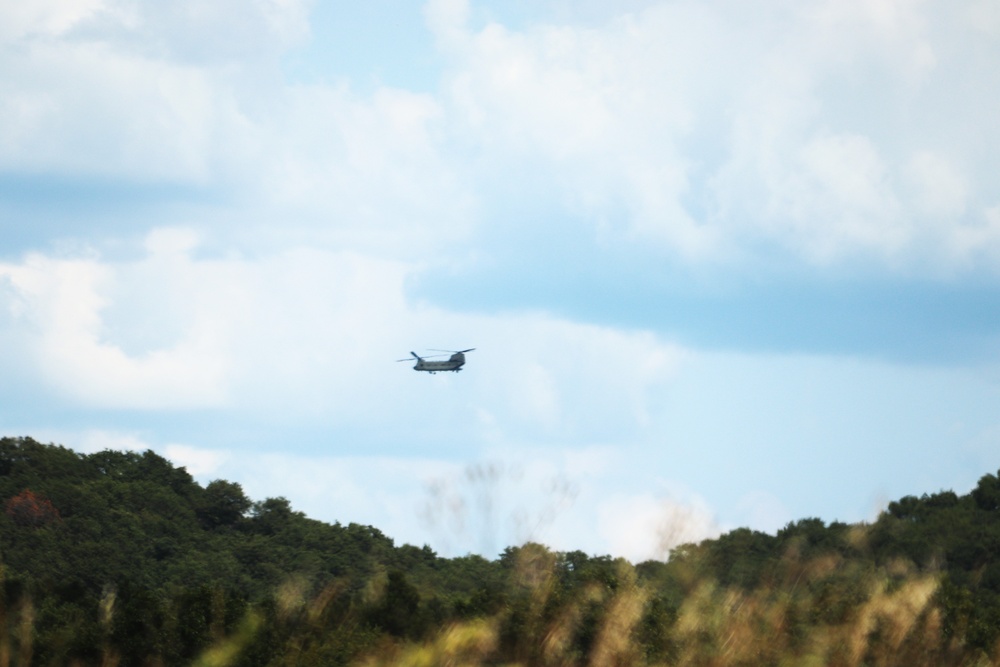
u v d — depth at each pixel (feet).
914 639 180.75
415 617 208.23
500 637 176.14
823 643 172.14
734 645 170.40
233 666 204.74
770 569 187.52
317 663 193.67
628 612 171.32
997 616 213.25
